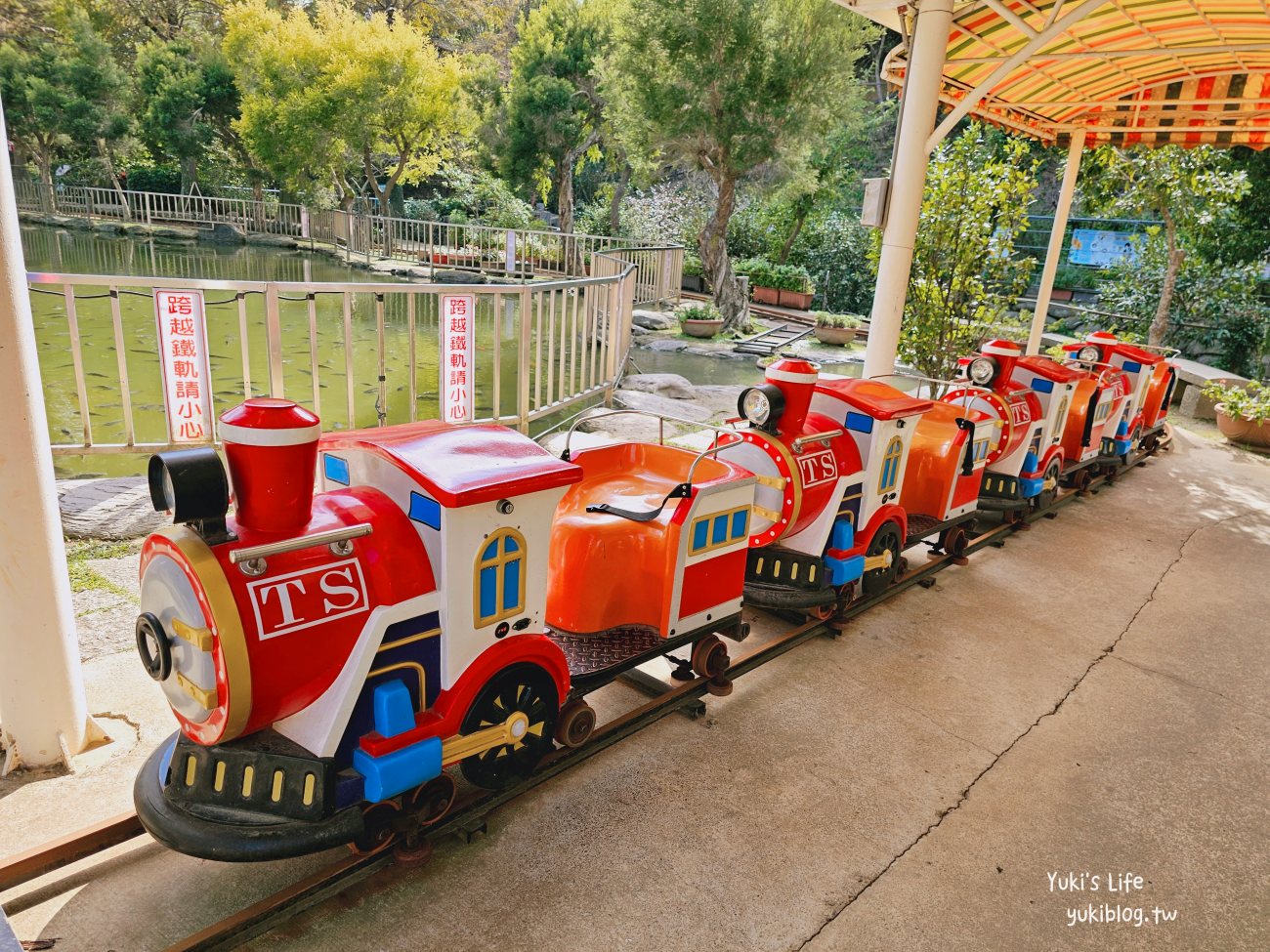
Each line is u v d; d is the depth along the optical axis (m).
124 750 3.00
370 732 2.31
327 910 2.40
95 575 4.26
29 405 2.60
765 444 3.81
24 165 21.12
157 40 21.25
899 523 4.58
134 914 2.33
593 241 19.53
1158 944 2.57
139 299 13.31
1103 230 18.95
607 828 2.83
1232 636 4.87
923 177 5.95
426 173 26.45
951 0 5.60
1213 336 13.87
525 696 2.66
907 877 2.74
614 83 14.17
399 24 22.33
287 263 20.94
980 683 4.09
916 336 9.02
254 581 2.02
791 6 13.13
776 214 20.66
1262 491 8.09
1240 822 3.20
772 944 2.41
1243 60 7.41
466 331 6.43
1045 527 6.61
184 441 5.59
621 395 9.17
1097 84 8.23
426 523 2.35
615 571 3.22
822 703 3.77
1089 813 3.17
